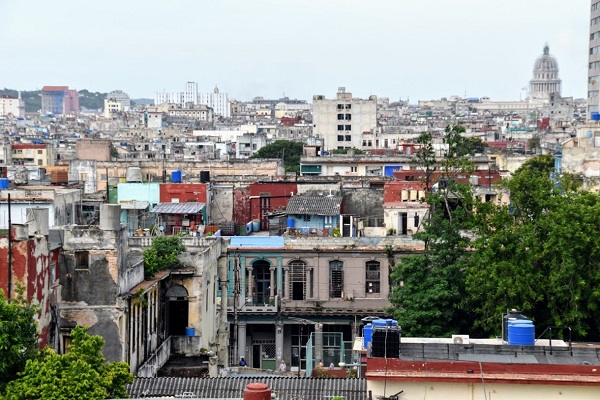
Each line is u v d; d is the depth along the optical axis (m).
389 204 138.38
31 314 63.56
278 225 141.62
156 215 138.50
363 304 125.88
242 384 65.75
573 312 87.19
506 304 90.12
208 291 96.12
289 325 127.50
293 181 166.00
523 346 59.06
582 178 158.00
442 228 103.19
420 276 100.12
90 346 62.00
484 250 96.44
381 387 52.88
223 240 108.69
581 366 52.62
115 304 76.44
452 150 169.62
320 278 126.75
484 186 148.75
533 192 101.50
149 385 65.94
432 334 97.25
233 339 125.69
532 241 92.88
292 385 65.31
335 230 135.62
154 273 88.31
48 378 58.53
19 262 67.75
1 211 110.56
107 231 76.62
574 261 88.12
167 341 89.56
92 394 58.56
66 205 117.88
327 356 112.56
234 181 175.00
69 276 76.44
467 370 53.00
